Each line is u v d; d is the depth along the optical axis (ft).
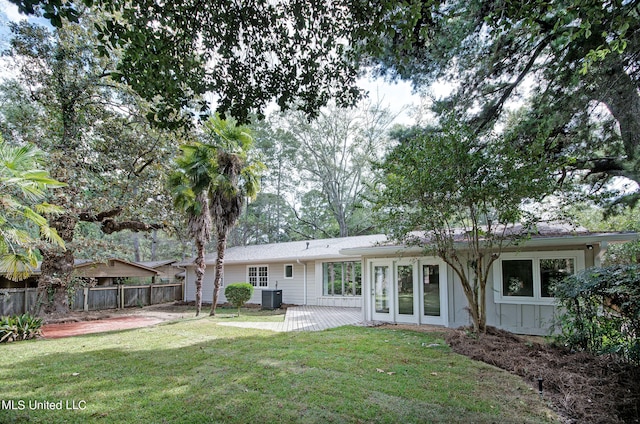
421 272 30.99
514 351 18.81
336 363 17.79
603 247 25.67
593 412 11.66
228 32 13.47
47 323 36.37
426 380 15.11
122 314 44.47
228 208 40.37
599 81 20.56
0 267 20.84
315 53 14.25
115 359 19.53
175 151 41.86
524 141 24.50
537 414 11.74
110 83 38.40
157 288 58.70
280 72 14.64
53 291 41.32
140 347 22.88
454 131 22.68
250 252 61.05
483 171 21.42
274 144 92.99
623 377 13.57
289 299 53.06
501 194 20.75
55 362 18.99
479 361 18.13
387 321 32.63
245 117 15.21
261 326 31.60
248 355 19.86
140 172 42.93
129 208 42.63
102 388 14.55
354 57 14.98
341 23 13.25
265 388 14.21
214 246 99.66
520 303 26.40
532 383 14.66
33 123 37.14
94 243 38.91
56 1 9.91
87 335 28.48
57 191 33.04
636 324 14.03
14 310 38.81
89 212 38.34
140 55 12.22
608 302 15.62
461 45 23.59
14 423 11.33
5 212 20.10
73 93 38.34
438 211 22.81
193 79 13.92
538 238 24.12
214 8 12.74
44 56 36.01
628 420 11.27
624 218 37.68
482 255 23.50
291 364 17.74
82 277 42.83
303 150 92.27
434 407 12.26
